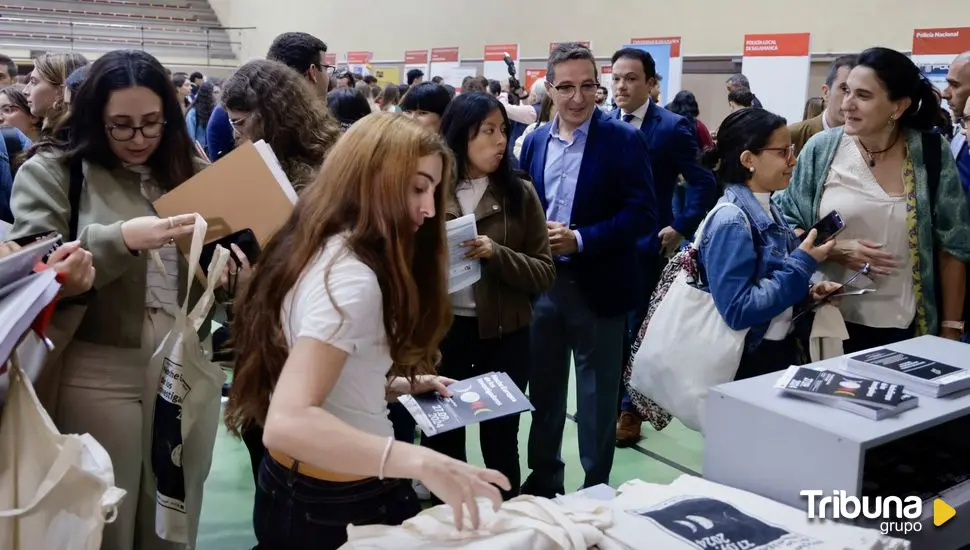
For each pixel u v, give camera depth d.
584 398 2.66
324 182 1.20
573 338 2.63
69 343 1.71
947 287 2.45
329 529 1.30
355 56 12.85
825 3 8.16
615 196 2.59
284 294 1.19
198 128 7.11
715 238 2.15
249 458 3.24
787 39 7.01
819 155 2.48
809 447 1.48
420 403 1.60
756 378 1.73
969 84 3.07
